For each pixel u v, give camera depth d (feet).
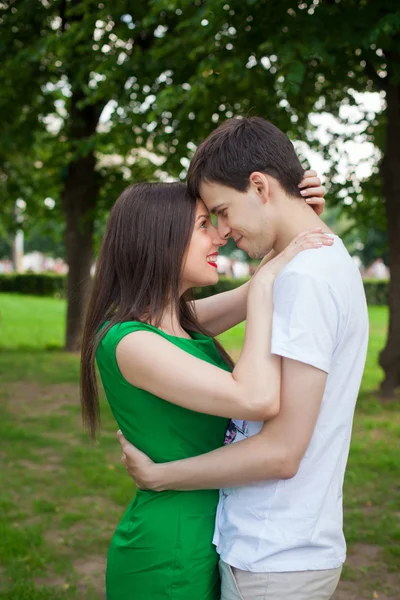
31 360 37.55
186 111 23.52
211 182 5.68
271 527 5.21
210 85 22.85
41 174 42.96
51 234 49.03
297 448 5.08
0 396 27.99
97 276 6.10
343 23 19.48
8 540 13.19
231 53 22.40
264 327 5.24
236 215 5.63
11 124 38.52
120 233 5.95
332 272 5.19
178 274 5.91
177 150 27.30
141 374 5.42
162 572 5.56
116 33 27.68
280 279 5.25
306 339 5.01
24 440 21.15
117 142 33.86
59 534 13.91
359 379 5.48
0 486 16.78
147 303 5.87
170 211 5.89
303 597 5.19
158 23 29.81
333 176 30.32
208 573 5.64
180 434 5.63
